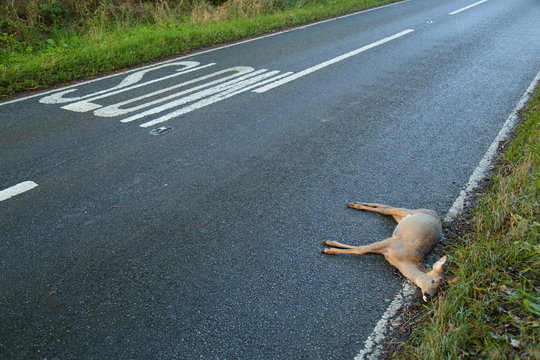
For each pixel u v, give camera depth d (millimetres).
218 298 3461
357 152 5691
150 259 3867
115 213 4496
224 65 9383
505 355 2723
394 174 5184
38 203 4641
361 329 3207
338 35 11953
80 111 7023
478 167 5289
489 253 3590
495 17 13789
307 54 10086
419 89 7840
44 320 3248
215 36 11570
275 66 9234
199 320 3262
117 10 13336
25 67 8594
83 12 12773
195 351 3020
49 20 12195
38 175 5172
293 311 3350
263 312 3336
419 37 11508
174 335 3137
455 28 12430
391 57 9773
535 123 5930
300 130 6324
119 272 3717
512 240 3717
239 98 7512
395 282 3648
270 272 3734
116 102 7395
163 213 4496
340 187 4945
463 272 3396
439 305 3156
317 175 5180
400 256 3672
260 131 6301
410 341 3049
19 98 7629
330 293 3525
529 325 2902
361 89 7891
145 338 3111
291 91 7820
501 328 2936
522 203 4152
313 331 3184
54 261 3832
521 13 14328
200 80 8445
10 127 6430
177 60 9867
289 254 3943
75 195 4789
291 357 2984
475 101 7254
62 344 3061
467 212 4461
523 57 9523
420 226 3785
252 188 4934
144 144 5926
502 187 4512
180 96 7629
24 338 3104
